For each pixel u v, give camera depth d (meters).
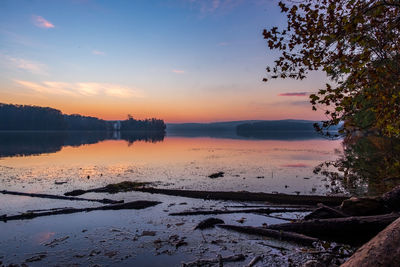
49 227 8.39
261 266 5.77
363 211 7.77
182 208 10.38
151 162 25.00
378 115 5.46
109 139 83.19
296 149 38.69
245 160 25.95
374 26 4.66
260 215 9.41
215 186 14.64
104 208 10.27
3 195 12.75
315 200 10.66
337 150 36.06
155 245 6.97
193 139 82.75
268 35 5.14
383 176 14.41
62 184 15.38
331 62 4.91
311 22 4.74
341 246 6.54
